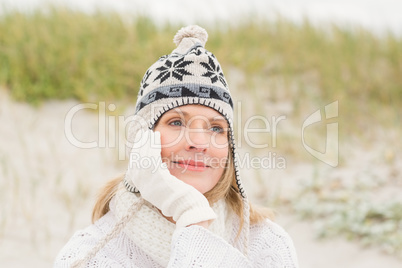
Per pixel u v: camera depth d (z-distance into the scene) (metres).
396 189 5.17
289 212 4.97
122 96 7.03
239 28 9.77
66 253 1.66
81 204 4.61
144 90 1.77
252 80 8.30
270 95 7.93
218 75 1.73
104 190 1.94
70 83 6.89
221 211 1.80
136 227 1.64
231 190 1.90
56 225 4.21
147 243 1.63
